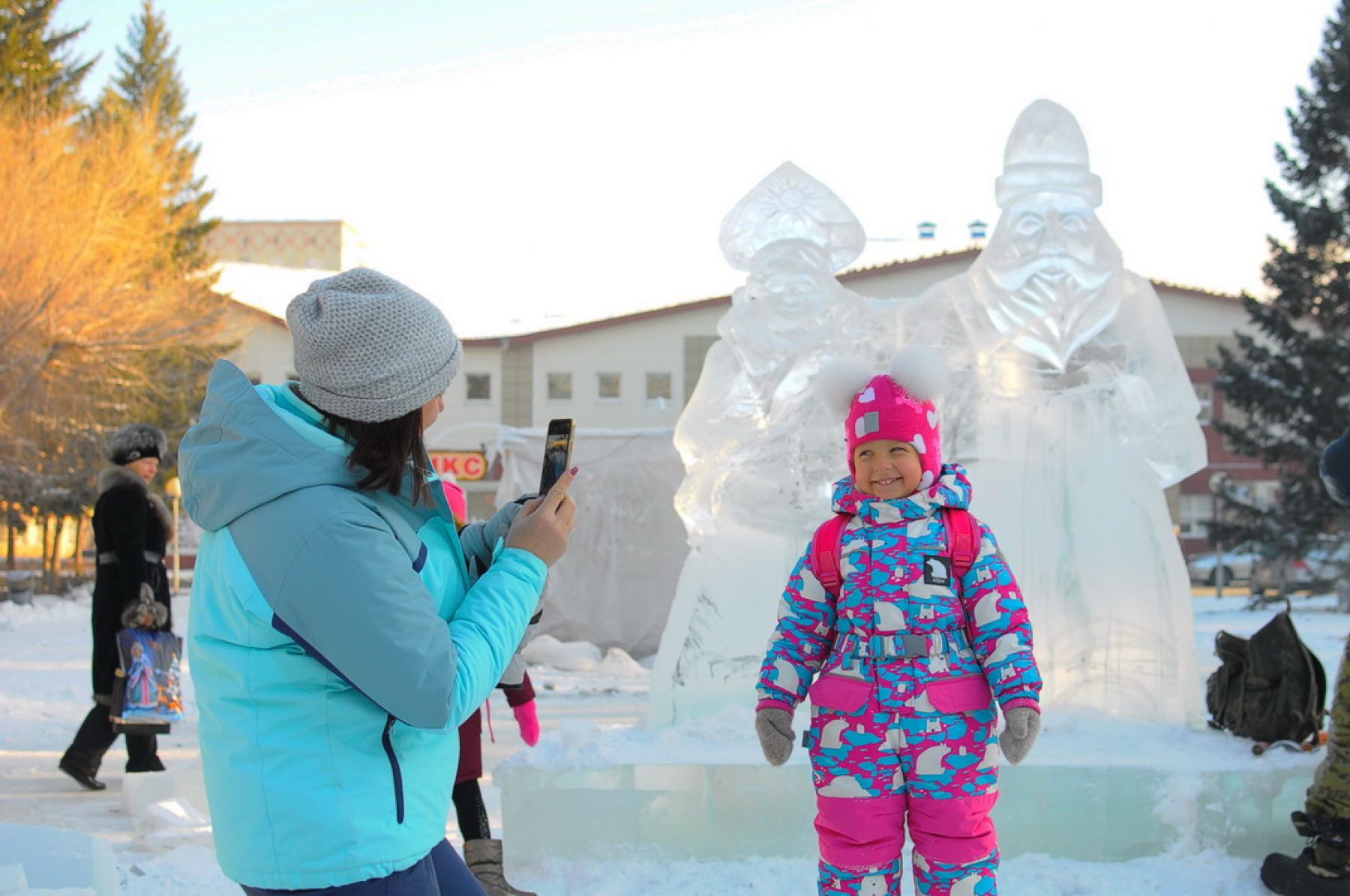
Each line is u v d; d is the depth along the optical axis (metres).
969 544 3.18
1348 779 3.89
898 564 3.16
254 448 2.08
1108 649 5.42
